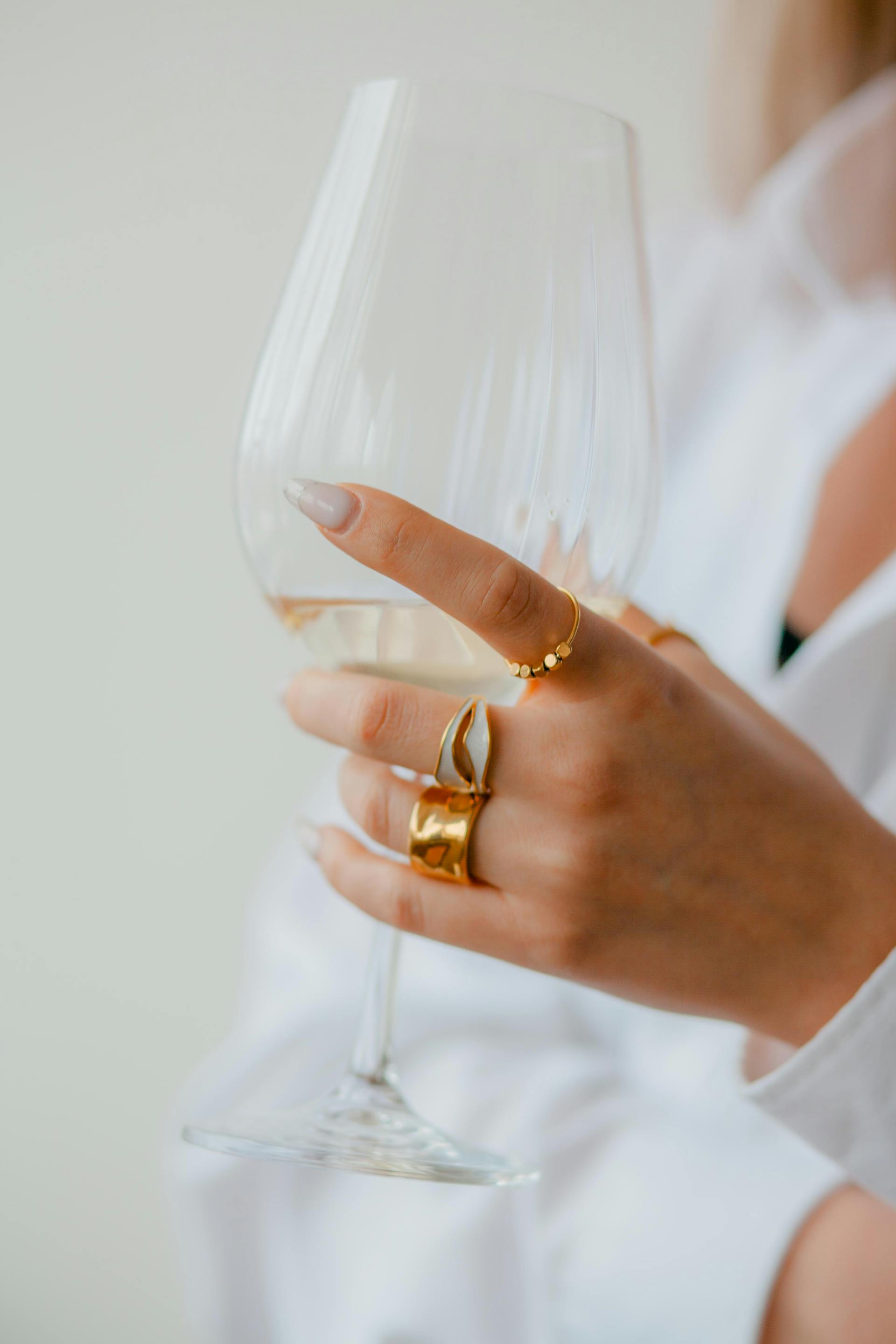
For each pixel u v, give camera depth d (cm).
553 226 43
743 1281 56
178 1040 119
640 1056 70
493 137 43
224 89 112
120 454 116
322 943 75
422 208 43
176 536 116
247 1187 64
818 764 51
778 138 93
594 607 47
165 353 115
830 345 86
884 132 85
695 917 46
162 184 114
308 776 115
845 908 47
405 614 44
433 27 112
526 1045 72
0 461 118
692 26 110
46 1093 121
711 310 95
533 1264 60
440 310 42
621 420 44
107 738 119
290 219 112
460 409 43
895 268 86
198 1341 65
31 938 121
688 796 45
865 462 78
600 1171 61
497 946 47
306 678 47
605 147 44
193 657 117
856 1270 55
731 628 82
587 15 112
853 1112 48
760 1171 60
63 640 119
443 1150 47
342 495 41
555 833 45
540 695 46
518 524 43
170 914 119
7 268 116
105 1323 119
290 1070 67
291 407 43
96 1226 120
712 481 88
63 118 114
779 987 48
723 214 97
